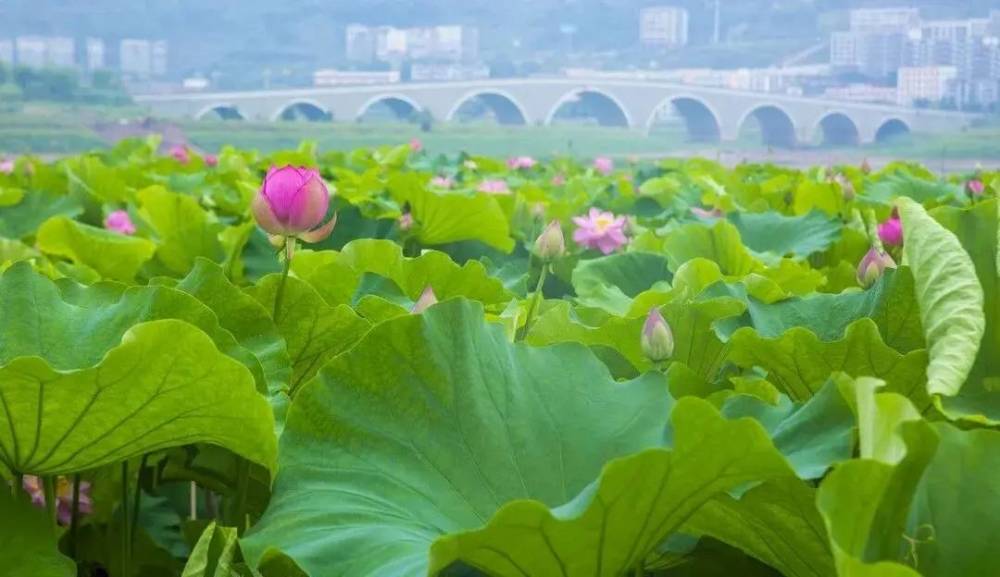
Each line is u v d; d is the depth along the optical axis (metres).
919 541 2.54
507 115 84.62
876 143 84.75
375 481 2.76
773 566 2.82
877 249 4.25
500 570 2.57
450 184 9.59
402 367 2.85
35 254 5.30
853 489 2.34
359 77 189.00
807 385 3.33
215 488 3.63
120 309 3.13
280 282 3.54
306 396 2.81
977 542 2.56
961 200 7.99
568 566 2.58
